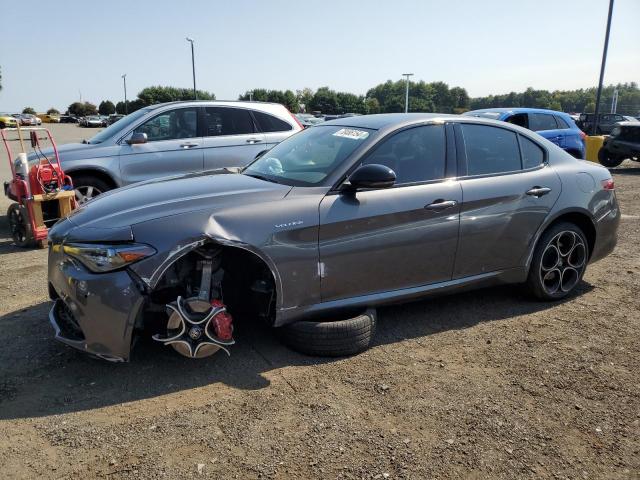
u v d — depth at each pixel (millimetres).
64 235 3115
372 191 3557
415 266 3730
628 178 13461
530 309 4375
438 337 3824
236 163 7930
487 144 4145
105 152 7137
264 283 3375
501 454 2555
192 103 7785
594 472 2451
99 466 2412
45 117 77000
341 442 2611
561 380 3252
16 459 2445
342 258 3428
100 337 2947
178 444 2572
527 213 4141
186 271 3227
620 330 3986
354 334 3428
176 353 3480
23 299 4410
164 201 3248
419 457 2516
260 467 2422
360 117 4305
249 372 3266
